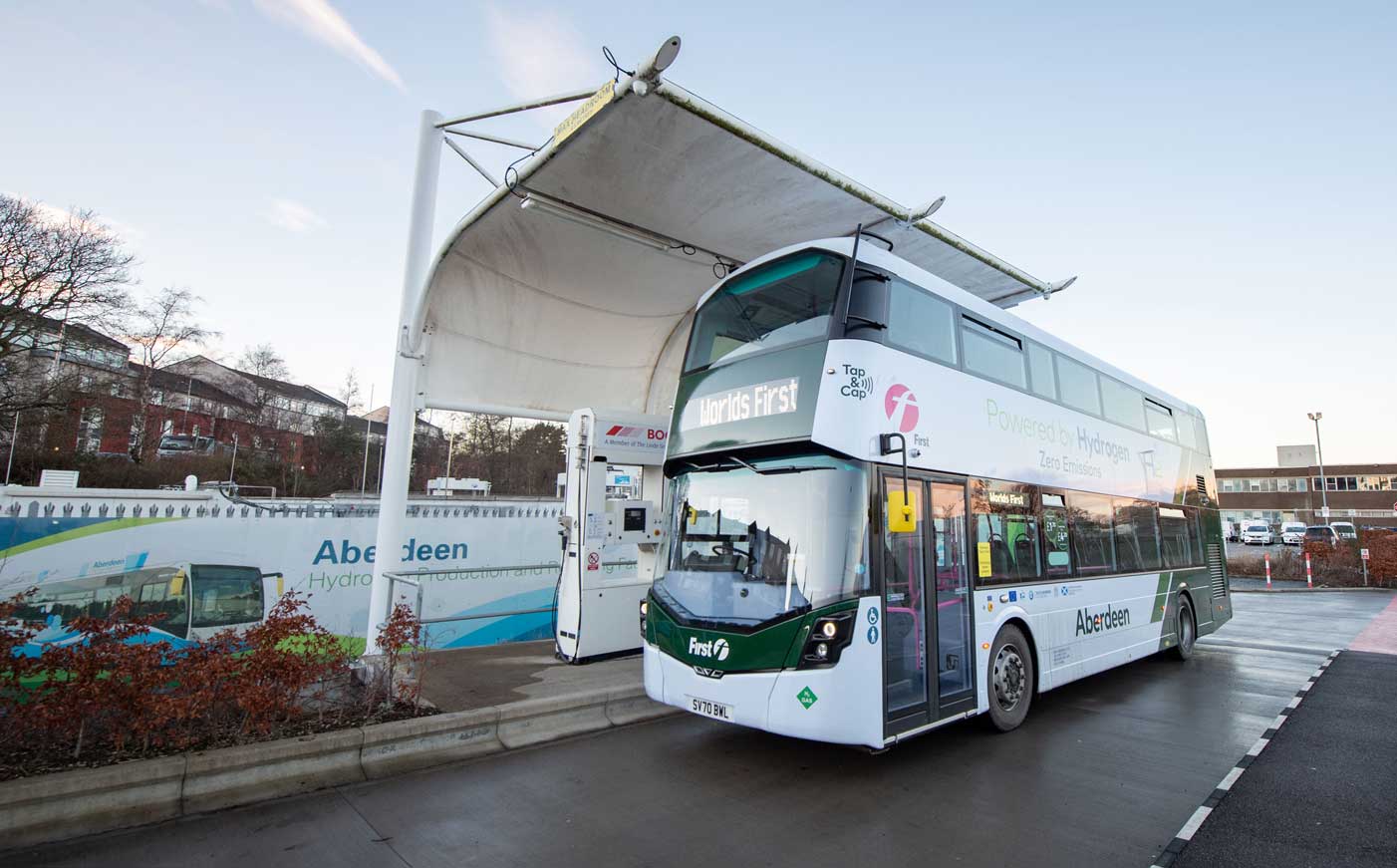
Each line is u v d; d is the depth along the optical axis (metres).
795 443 5.40
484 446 54.12
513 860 4.00
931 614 5.78
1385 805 4.91
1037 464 7.65
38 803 4.05
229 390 52.47
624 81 5.68
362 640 9.69
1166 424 11.40
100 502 7.98
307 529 9.39
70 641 7.42
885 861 4.05
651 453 9.10
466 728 5.89
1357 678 9.45
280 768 4.95
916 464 5.88
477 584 10.66
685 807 4.82
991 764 5.78
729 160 6.89
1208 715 7.47
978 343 7.11
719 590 5.65
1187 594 10.89
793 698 4.98
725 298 6.78
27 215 30.94
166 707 4.68
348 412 60.03
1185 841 4.33
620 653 8.48
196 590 8.44
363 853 4.05
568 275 9.13
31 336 31.86
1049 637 7.39
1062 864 4.03
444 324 8.74
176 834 4.21
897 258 6.30
